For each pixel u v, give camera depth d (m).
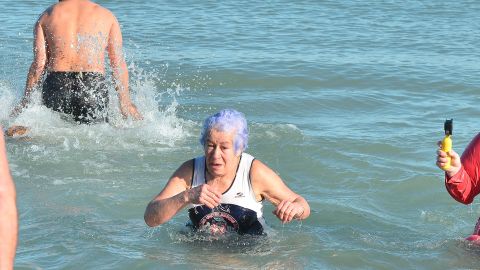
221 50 27.75
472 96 21.73
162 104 20.05
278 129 17.19
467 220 12.42
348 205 12.91
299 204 10.80
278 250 10.91
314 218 12.28
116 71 17.95
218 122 10.60
